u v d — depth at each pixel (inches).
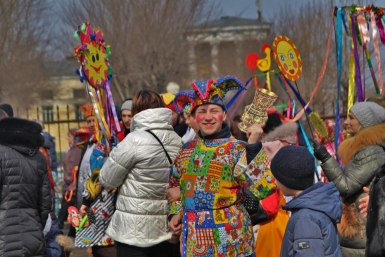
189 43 1019.3
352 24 254.7
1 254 191.6
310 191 147.6
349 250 182.1
